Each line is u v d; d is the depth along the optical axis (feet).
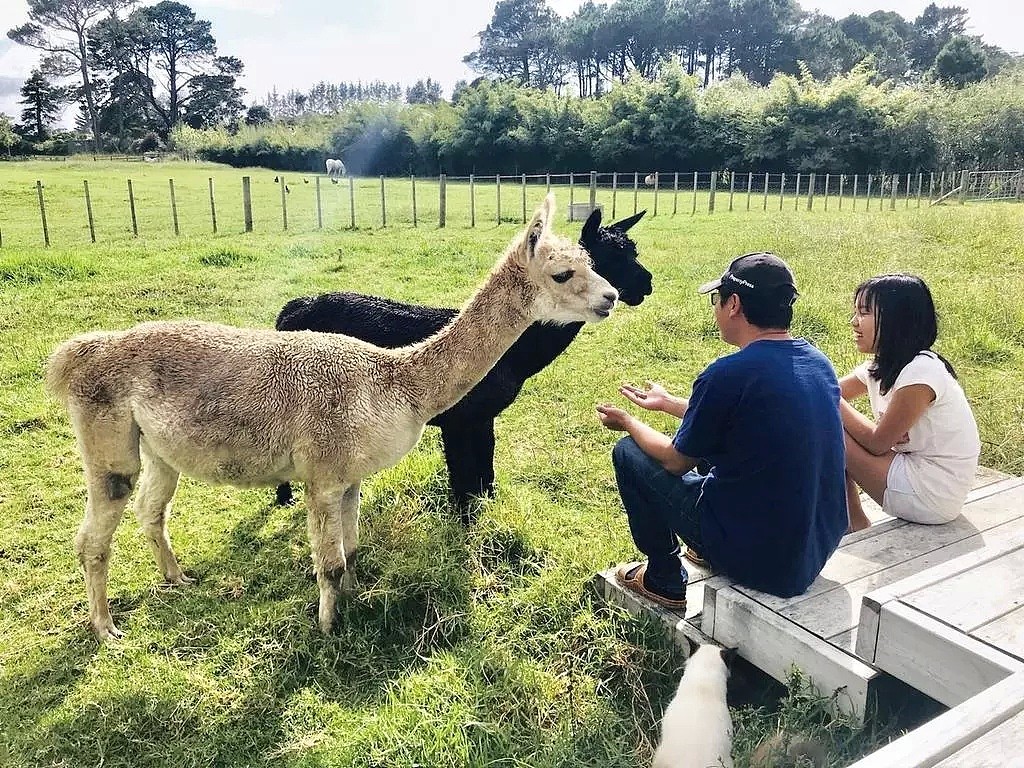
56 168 148.25
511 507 14.64
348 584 12.69
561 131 169.48
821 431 9.38
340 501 12.05
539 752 9.27
